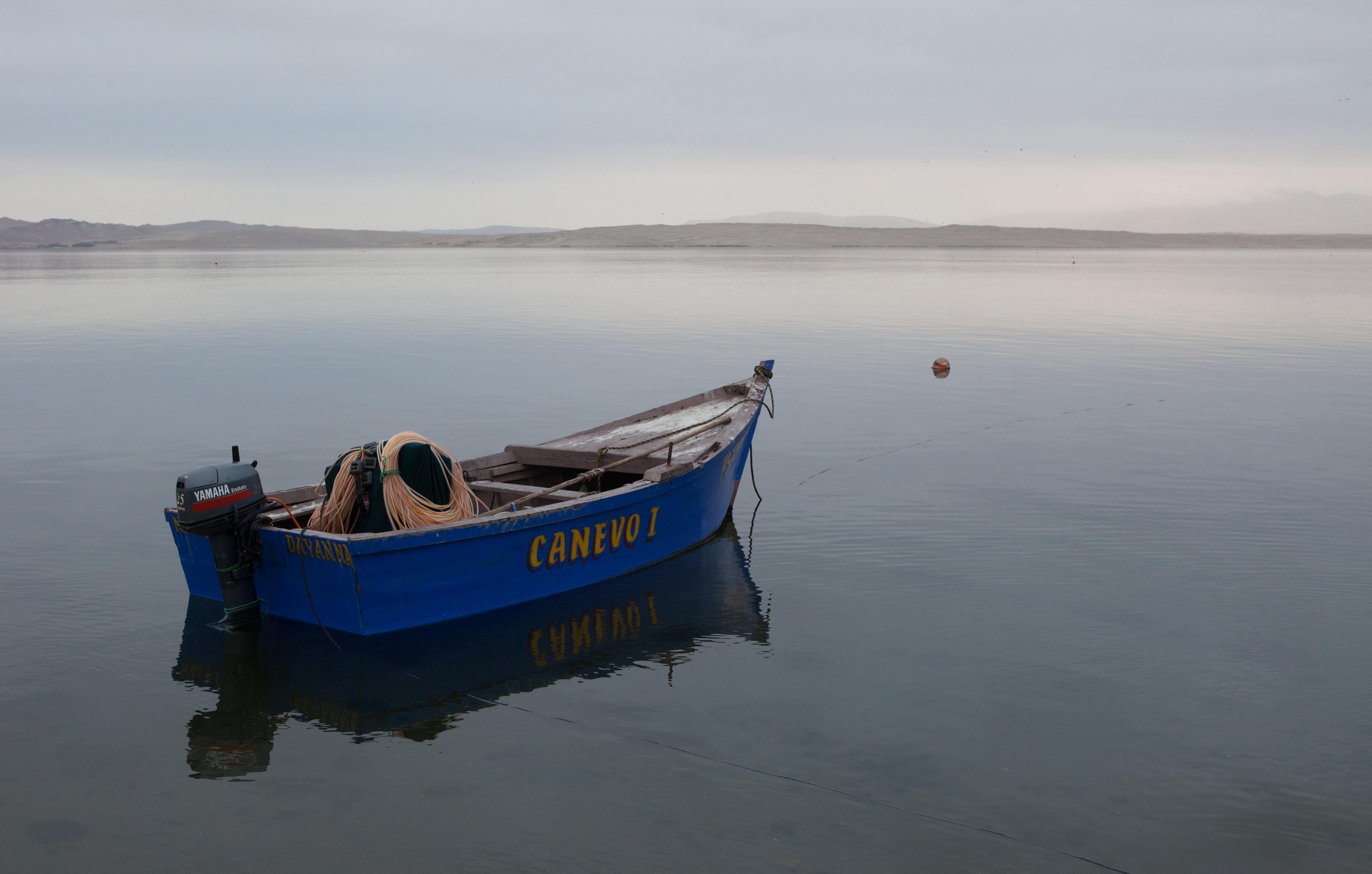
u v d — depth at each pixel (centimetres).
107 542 1048
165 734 650
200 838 534
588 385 2083
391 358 2502
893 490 1248
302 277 7456
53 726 660
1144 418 1708
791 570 965
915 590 905
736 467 1141
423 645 785
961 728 648
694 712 674
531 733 647
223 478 785
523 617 844
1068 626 815
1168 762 603
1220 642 779
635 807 559
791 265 10450
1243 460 1391
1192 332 3159
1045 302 4547
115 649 783
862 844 524
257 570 823
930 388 2048
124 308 4166
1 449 1483
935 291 5422
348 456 838
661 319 3609
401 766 607
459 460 1111
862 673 733
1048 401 1883
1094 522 1102
